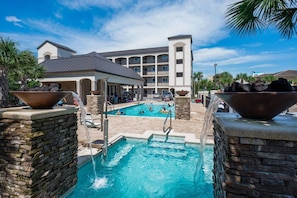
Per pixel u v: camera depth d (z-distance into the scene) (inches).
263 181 78.4
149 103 957.2
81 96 763.4
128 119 437.4
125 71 1050.1
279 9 124.5
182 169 208.1
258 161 79.2
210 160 228.5
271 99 86.0
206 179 188.7
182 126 355.3
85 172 188.4
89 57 809.5
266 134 76.9
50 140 122.5
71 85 860.6
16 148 109.8
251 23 139.1
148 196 161.9
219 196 109.9
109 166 213.3
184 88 1444.4
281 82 90.4
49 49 1333.7
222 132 101.0
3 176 113.3
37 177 111.3
